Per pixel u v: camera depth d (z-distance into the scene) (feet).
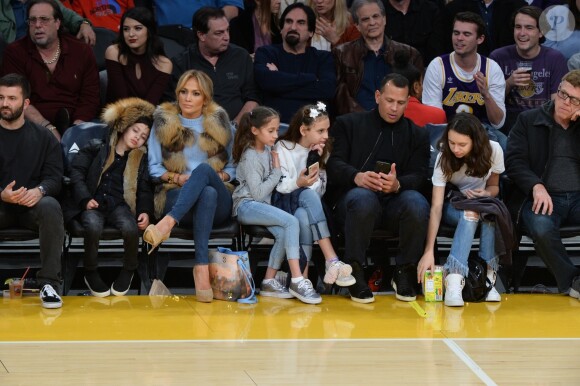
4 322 50.67
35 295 56.70
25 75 65.16
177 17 73.26
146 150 58.90
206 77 59.26
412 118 65.51
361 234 56.08
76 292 60.23
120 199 57.82
